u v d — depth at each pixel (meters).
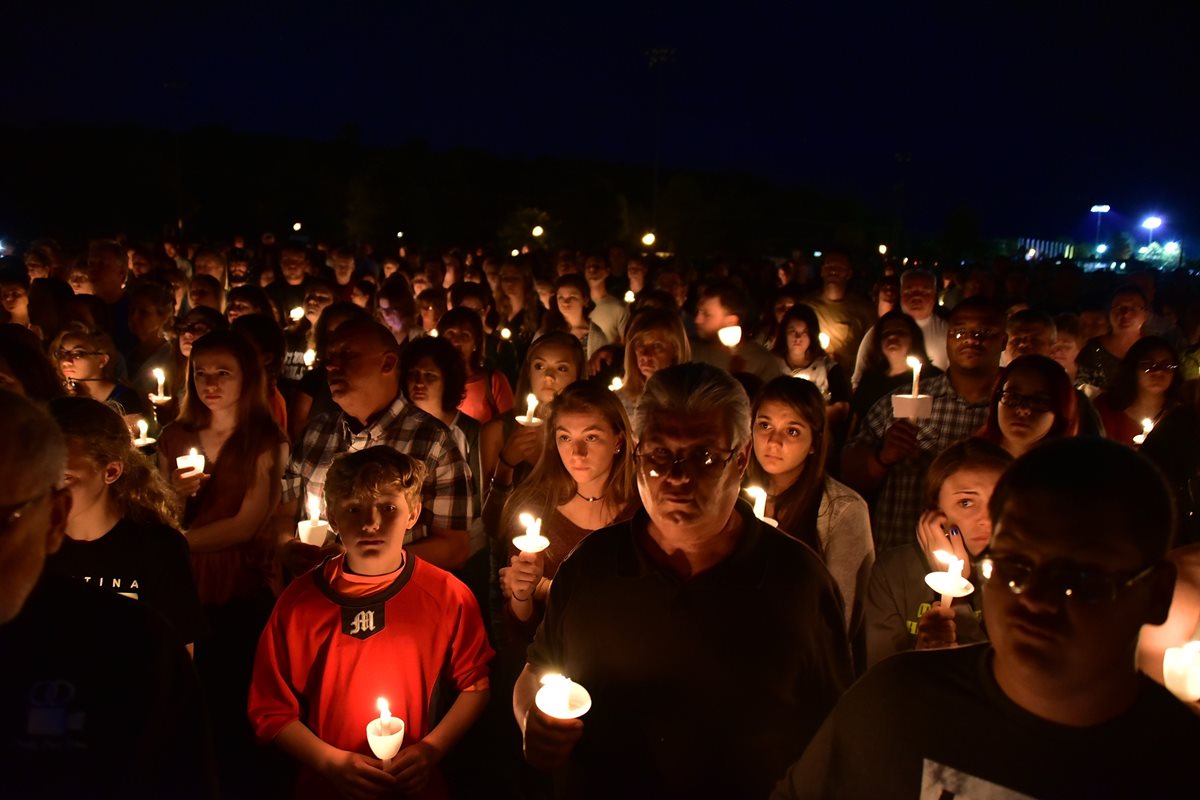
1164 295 10.12
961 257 40.62
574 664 2.20
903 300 7.08
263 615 4.00
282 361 5.39
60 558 2.69
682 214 39.50
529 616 3.15
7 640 1.50
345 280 12.23
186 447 3.99
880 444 4.36
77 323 5.03
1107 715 1.33
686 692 2.06
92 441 2.66
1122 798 1.30
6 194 37.19
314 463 3.81
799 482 3.53
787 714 2.07
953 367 4.36
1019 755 1.38
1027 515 1.31
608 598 2.14
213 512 3.89
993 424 3.77
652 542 2.18
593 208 39.56
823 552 3.42
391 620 2.96
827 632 2.15
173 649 1.63
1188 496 3.64
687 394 2.03
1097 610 1.26
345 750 2.91
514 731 3.47
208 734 1.67
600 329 8.62
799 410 3.40
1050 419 3.58
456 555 3.65
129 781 1.50
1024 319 5.18
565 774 2.20
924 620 2.56
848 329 7.98
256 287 7.13
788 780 1.79
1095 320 7.73
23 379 3.65
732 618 2.05
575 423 3.39
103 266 7.24
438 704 3.07
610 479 3.50
